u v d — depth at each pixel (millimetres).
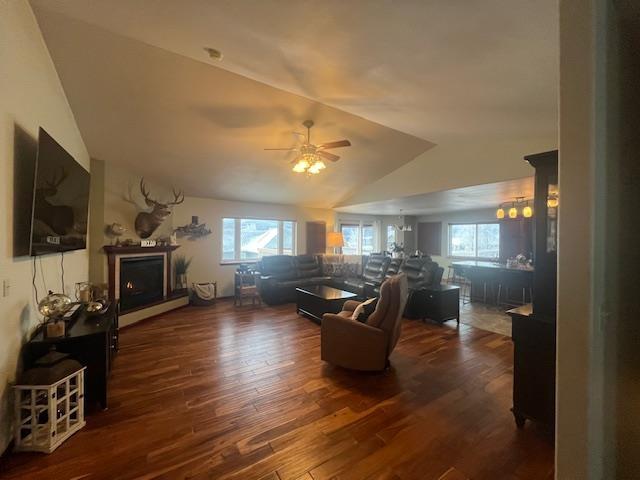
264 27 1579
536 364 1940
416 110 2605
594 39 656
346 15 1375
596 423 668
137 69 2689
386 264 5867
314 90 2424
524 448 1840
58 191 2303
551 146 3246
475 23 1296
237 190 5844
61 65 2570
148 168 4617
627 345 724
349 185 6234
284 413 2182
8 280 1799
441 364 3031
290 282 5922
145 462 1706
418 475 1633
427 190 4805
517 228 6945
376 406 2279
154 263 4980
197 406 2262
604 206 667
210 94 3090
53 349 2020
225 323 4422
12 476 1601
